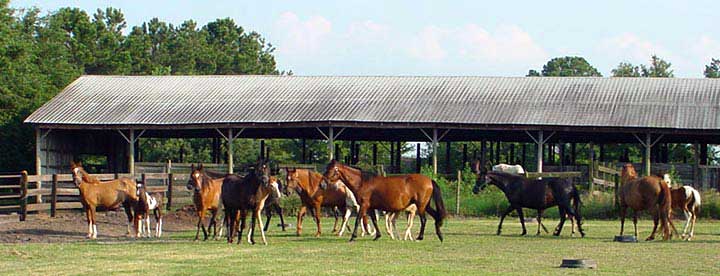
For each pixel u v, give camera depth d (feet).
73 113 145.18
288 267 57.67
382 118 134.92
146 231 87.40
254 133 162.30
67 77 189.26
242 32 318.45
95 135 159.33
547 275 54.24
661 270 57.00
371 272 55.16
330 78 156.04
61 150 148.97
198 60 286.46
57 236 83.46
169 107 145.89
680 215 106.63
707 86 142.00
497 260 62.13
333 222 101.81
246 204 72.95
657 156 157.17
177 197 120.16
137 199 83.25
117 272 55.36
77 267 57.67
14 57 169.37
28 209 102.01
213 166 137.08
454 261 61.57
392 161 168.55
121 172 161.38
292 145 233.76
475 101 140.36
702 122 128.36
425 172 128.47
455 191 119.44
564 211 82.58
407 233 78.23
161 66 257.75
